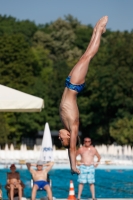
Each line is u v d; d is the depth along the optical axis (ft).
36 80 375.66
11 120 347.77
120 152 224.74
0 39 382.22
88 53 41.27
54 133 375.86
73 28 572.10
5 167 191.83
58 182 151.02
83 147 102.63
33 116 349.20
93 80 334.24
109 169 187.11
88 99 342.03
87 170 100.78
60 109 40.96
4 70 378.12
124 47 329.31
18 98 85.87
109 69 321.32
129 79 316.19
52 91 352.90
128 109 321.11
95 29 42.19
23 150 219.82
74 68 40.96
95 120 338.75
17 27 536.83
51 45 495.00
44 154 148.15
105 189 133.08
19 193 95.96
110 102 323.57
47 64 443.32
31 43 497.05
